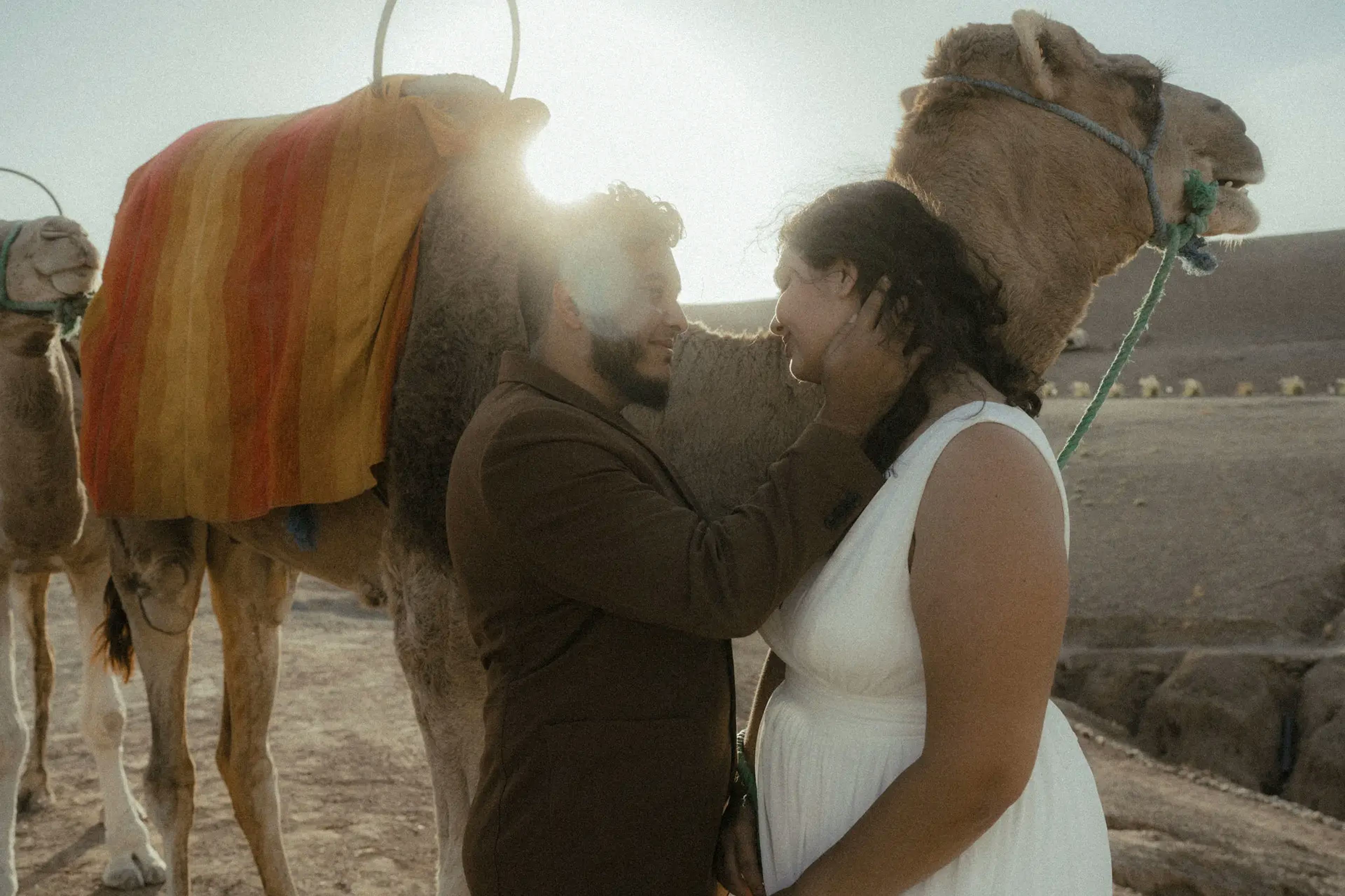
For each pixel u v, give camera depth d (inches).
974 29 122.7
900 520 75.1
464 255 129.3
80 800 237.1
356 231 132.3
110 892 196.1
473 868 85.1
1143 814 288.2
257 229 139.2
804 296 80.4
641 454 86.4
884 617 75.9
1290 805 321.1
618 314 88.6
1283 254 3181.6
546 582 81.5
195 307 141.2
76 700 316.8
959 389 79.4
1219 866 244.8
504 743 84.2
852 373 80.0
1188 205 124.6
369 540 144.7
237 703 172.2
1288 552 767.7
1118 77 120.6
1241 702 651.5
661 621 77.3
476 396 126.4
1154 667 690.2
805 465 77.8
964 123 118.6
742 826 90.1
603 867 81.0
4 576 185.8
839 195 80.7
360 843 216.1
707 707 85.2
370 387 129.1
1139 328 121.8
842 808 79.8
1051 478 73.4
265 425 134.6
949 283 80.9
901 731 78.5
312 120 145.9
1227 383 2038.6
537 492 80.3
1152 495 887.1
